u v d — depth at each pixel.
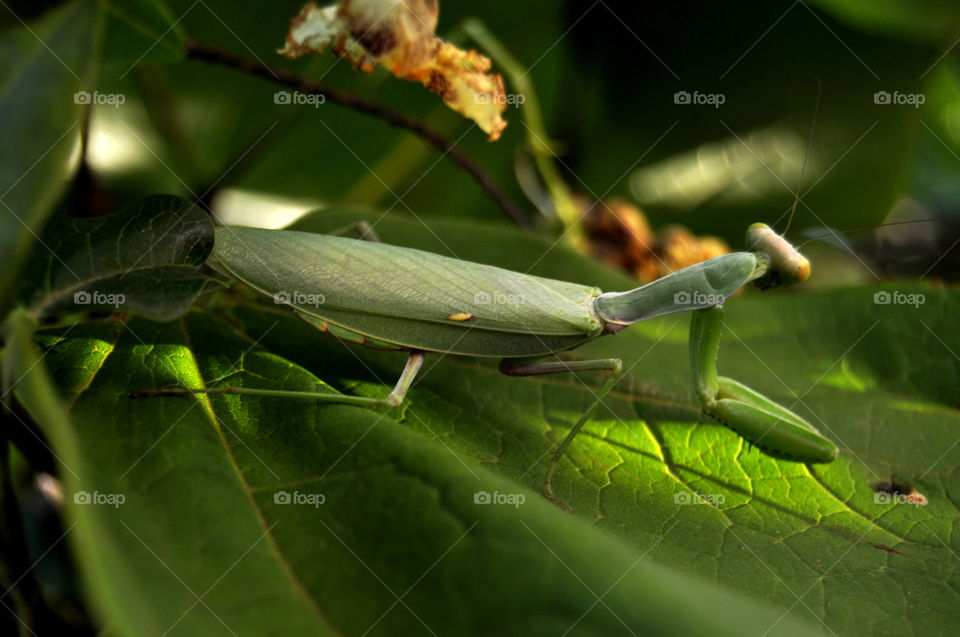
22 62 0.15
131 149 0.20
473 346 0.18
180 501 0.15
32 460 0.15
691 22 0.22
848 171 0.22
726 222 0.23
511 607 0.14
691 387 0.19
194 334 0.17
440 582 0.14
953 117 0.24
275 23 0.20
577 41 0.22
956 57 0.24
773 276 0.19
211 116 0.20
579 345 0.19
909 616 0.16
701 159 0.23
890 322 0.19
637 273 0.21
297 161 0.21
